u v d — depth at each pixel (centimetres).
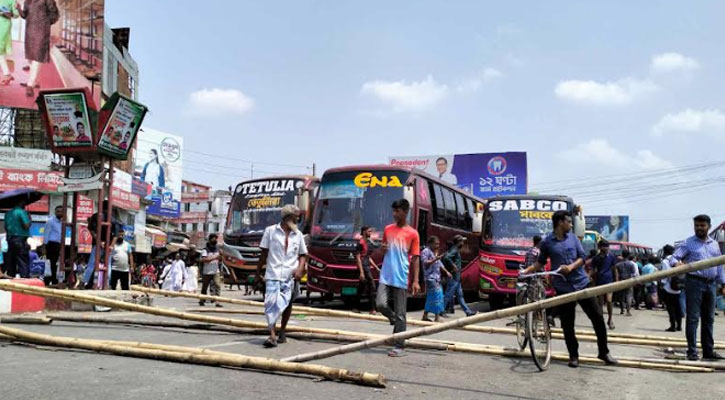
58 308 1085
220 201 6919
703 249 729
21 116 2902
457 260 1434
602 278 1240
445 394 505
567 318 677
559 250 686
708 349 743
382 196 1454
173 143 5438
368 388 511
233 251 1820
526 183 3828
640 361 679
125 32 4109
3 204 1194
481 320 555
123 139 1205
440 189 1695
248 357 561
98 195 1177
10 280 1016
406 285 725
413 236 738
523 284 713
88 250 2817
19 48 2892
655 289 2172
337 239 1430
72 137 1153
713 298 741
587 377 609
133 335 787
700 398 527
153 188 5156
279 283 718
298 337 791
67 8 3088
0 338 681
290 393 475
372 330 952
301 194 1510
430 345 743
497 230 1605
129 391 455
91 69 3189
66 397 429
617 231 6731
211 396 452
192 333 830
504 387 545
